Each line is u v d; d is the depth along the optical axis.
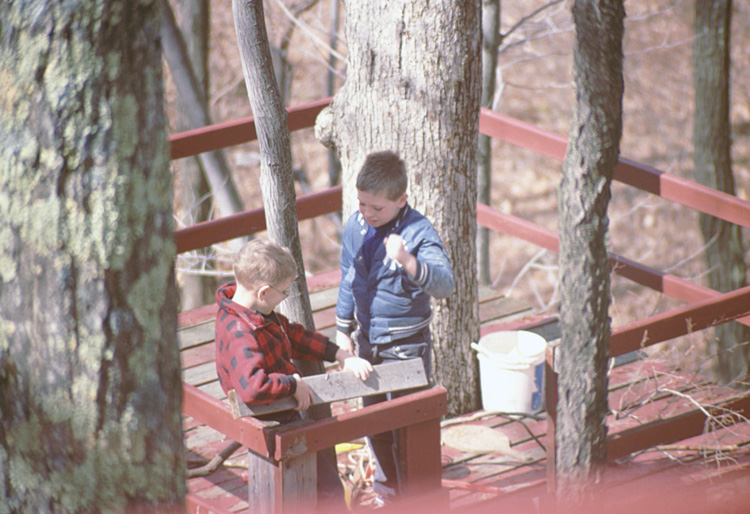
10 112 2.78
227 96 31.36
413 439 6.68
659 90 37.31
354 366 6.37
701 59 21.56
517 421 9.72
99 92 2.79
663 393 10.23
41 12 2.72
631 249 33.28
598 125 6.07
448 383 9.80
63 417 2.91
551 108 38.25
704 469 8.82
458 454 9.12
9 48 2.77
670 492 8.30
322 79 34.19
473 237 9.62
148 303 2.96
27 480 2.97
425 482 6.82
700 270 30.92
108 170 2.82
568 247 6.41
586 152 6.16
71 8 2.71
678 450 9.20
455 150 9.11
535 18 34.34
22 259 2.84
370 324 7.29
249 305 6.10
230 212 19.84
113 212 2.84
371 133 9.17
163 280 3.00
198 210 22.42
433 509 6.86
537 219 35.03
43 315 2.85
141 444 3.01
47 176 2.78
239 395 5.88
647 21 37.38
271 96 6.82
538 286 33.22
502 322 11.84
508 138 12.08
